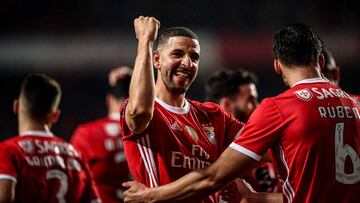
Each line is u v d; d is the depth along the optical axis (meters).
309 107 11.50
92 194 15.89
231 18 59.47
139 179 12.41
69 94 57.22
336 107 11.66
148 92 11.69
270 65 55.00
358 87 52.47
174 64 12.55
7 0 61.66
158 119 12.45
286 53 12.06
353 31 55.78
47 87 15.69
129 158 12.54
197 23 60.25
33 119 15.41
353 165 11.47
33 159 14.79
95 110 56.44
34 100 15.38
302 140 11.30
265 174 15.73
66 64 59.41
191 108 13.26
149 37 12.17
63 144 15.76
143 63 11.87
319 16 57.81
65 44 60.41
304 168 11.30
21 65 59.47
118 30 60.97
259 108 11.77
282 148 11.59
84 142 21.31
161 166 12.26
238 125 13.78
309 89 11.79
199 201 12.60
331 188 11.30
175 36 12.70
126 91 21.83
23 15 61.66
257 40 57.00
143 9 61.62
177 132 12.55
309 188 11.34
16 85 58.41
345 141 11.50
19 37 60.62
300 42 11.98
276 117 11.52
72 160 15.64
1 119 55.66
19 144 14.81
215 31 58.47
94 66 59.38
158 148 12.33
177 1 61.25
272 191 15.79
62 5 62.09
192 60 12.70
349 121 11.66
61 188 15.10
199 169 11.73
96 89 58.00
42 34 60.97
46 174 14.88
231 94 16.70
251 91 16.86
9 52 59.91
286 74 12.24
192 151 12.53
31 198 14.56
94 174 21.31
